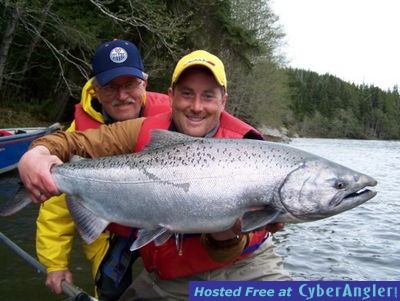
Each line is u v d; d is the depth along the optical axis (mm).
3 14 5883
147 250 1107
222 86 1042
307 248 2449
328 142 23719
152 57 7102
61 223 1242
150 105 1472
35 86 8141
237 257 1040
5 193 3402
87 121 1402
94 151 1038
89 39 5711
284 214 940
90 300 1093
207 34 7828
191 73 1012
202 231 942
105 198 958
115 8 5887
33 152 933
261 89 14609
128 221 961
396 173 7180
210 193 926
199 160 940
